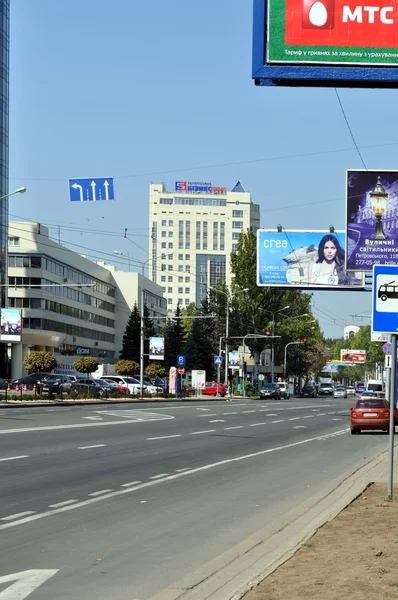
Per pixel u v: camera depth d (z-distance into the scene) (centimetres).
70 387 7431
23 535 1153
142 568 959
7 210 9838
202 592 802
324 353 18712
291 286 5859
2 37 9812
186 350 13600
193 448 2692
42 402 6038
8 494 1539
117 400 7050
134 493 1605
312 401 9788
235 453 2569
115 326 15388
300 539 1072
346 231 4531
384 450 2802
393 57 1393
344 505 1393
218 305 11619
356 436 3569
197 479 1866
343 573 851
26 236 10844
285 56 1398
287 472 2050
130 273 15400
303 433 3688
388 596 751
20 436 2892
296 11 1402
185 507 1440
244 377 10612
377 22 1395
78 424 3672
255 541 1105
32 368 8375
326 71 1399
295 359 13925
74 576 915
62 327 11925
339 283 5853
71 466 2031
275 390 10381
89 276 13488
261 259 5900
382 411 3622
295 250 5875
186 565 976
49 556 1019
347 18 1399
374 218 4512
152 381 10094
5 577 905
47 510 1369
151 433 3309
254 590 784
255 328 11325
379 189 4516
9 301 10775
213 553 1048
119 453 2420
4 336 6544
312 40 1399
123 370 10069
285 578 834
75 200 4234
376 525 1180
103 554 1036
